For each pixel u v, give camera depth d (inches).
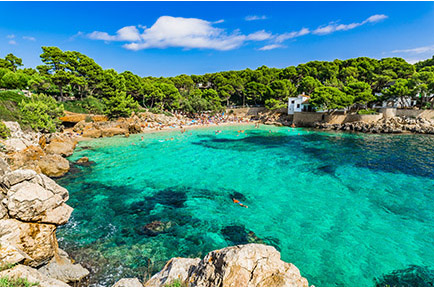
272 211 863.7
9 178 491.2
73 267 532.4
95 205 890.7
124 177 1192.8
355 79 3437.5
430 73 2630.4
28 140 1476.4
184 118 3629.4
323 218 815.7
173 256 616.7
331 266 588.7
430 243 677.3
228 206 902.4
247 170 1326.3
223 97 4448.8
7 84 2332.7
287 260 609.9
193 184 1118.4
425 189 1048.8
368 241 687.7
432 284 531.8
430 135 2290.8
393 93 2674.7
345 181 1151.0
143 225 760.3
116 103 2615.7
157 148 1844.2
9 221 463.5
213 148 1879.9
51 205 517.0
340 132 2642.7
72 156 1544.0
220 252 359.6
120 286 385.7
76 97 3127.5
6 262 403.2
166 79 4498.0
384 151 1729.8
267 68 4955.7
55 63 2913.4
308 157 1598.2
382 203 920.3
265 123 3499.0
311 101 2891.2
